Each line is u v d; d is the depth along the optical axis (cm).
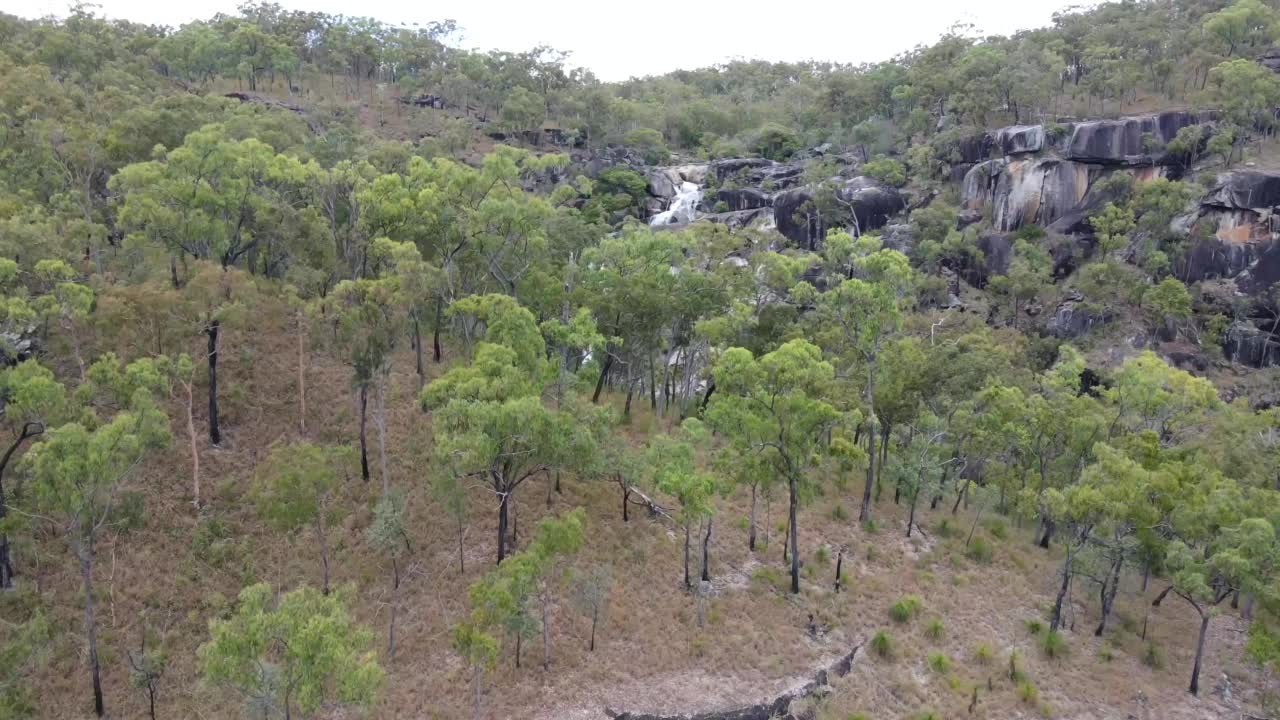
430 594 3931
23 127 5866
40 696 3241
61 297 3997
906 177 12194
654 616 4028
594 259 6084
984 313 9725
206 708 3300
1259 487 4912
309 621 2700
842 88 15375
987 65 12025
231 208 5334
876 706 3744
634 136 14475
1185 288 8750
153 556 3872
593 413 4300
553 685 3559
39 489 3088
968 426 5353
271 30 14550
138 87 8769
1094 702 3988
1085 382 8362
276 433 4697
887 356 5481
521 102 13362
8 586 3575
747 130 16025
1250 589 3834
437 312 5659
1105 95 11594
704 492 3878
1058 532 5306
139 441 3428
